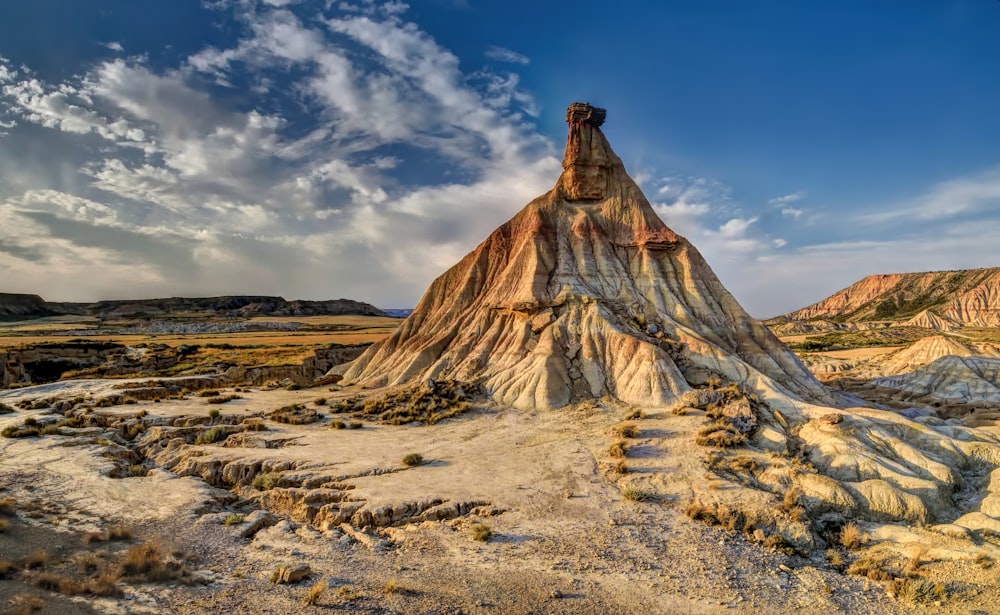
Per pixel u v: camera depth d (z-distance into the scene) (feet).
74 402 134.00
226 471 87.56
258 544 61.82
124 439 109.70
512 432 110.52
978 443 94.53
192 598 47.57
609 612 48.73
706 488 78.48
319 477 82.43
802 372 147.33
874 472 83.82
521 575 55.11
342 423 115.65
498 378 140.56
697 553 60.95
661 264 173.47
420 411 125.90
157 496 75.87
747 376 130.21
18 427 108.99
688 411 112.88
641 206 186.09
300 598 48.70
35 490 76.28
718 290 169.37
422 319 195.62
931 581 55.16
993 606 50.78
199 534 63.67
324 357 255.29
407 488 78.23
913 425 99.35
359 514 69.46
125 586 48.44
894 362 237.45
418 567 56.54
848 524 71.20
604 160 192.95
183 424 115.03
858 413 106.42
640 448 95.61
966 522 69.97
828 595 53.21
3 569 49.37
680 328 148.77
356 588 51.34
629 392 127.75
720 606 50.29
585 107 198.08
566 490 79.41
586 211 189.47
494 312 169.37
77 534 61.36
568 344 145.79
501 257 192.13
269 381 196.03
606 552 60.75
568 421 116.16
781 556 62.08
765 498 74.59
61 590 46.21
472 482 81.76
